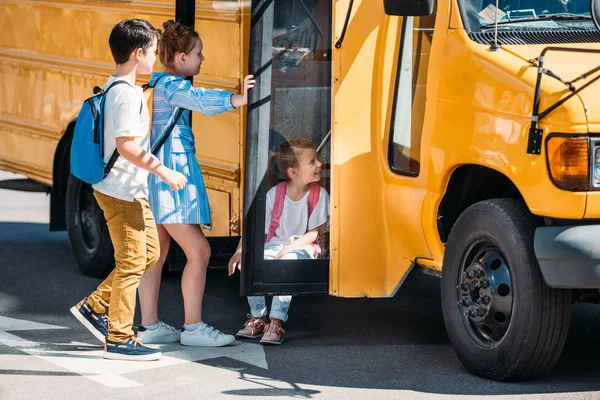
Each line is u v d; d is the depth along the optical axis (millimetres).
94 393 6070
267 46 6711
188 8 8180
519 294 5875
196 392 6082
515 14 6504
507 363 6000
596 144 5613
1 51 11219
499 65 6020
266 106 6750
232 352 7043
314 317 8047
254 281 6859
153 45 6621
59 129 10289
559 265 5641
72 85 10125
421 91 6637
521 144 5805
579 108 5621
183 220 6988
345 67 6824
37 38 10609
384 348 7086
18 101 10984
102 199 6660
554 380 6203
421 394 5969
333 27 6805
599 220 5750
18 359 6832
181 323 8055
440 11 6488
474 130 6125
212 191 8438
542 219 5934
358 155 6898
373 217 6953
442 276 6465
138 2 9281
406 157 6781
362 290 6965
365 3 6828
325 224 6988
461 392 5992
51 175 10484
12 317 8125
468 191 6609
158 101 6949
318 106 6922
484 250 6230
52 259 10547
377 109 6914
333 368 6605
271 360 6816
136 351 6801
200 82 8469
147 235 6785
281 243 6918
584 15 6590
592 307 8180
